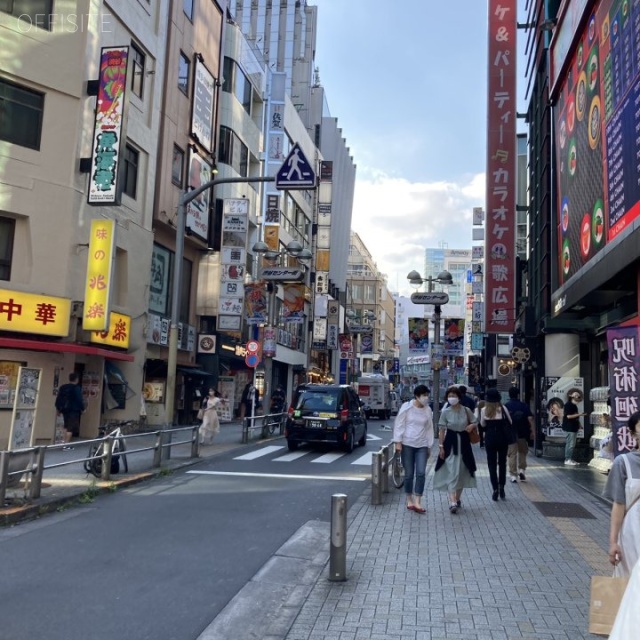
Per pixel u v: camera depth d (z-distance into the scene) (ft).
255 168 112.47
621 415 31.09
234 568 21.17
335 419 57.21
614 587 11.94
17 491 29.99
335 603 17.81
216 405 61.72
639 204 30.42
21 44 53.52
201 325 89.92
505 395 106.32
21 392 37.27
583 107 43.42
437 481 30.99
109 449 36.78
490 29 73.31
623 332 31.50
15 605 17.26
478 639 15.30
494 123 73.61
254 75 112.16
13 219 53.31
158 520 28.04
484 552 23.44
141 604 17.61
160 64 73.15
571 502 34.17
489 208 74.13
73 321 55.21
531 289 71.61
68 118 55.88
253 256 109.91
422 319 96.63
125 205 65.92
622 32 34.06
